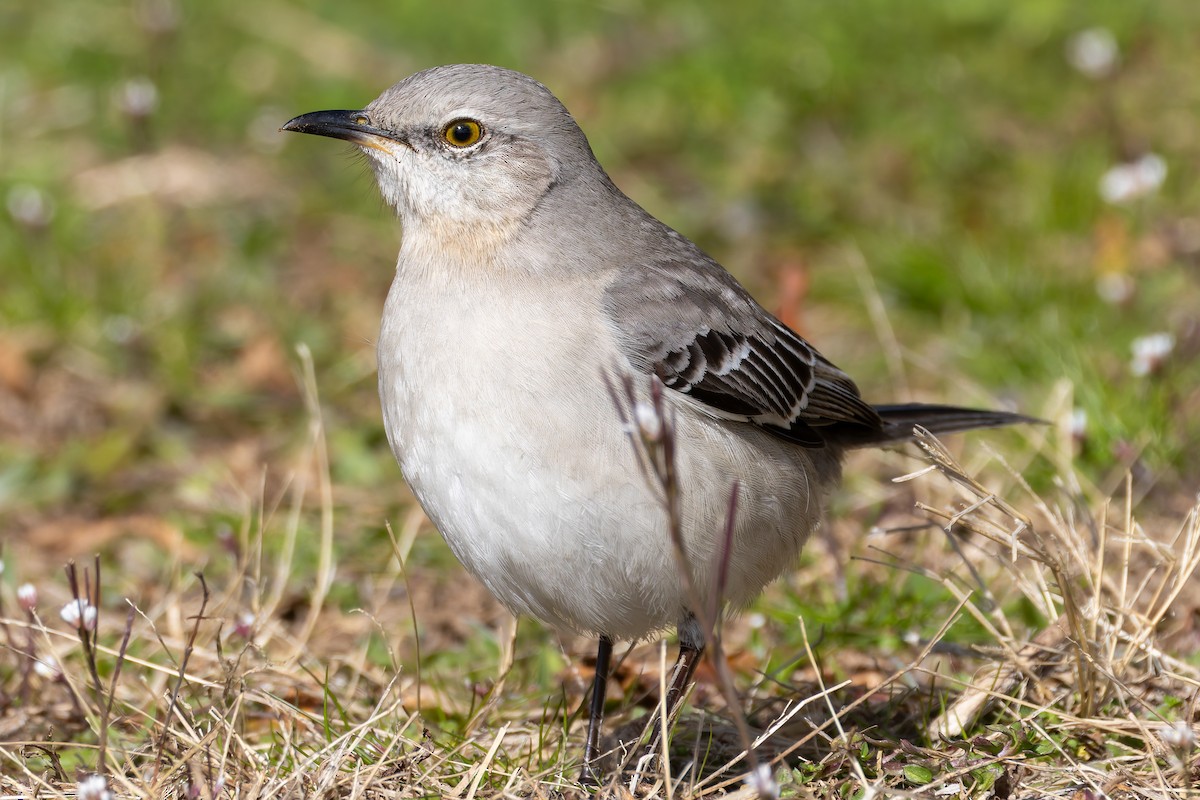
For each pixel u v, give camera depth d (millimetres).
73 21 20062
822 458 10461
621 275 9094
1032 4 18891
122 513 12938
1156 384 12172
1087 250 15305
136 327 14805
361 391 14477
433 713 9844
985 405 13070
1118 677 8984
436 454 8703
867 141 17578
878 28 18828
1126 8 18859
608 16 20281
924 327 14805
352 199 17328
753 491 9031
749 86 18422
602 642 9445
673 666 10234
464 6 20469
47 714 9695
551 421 8445
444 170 9070
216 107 18703
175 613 10641
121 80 19094
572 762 9102
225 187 17453
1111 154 16516
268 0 20703
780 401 9617
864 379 14141
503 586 8961
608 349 8695
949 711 9195
